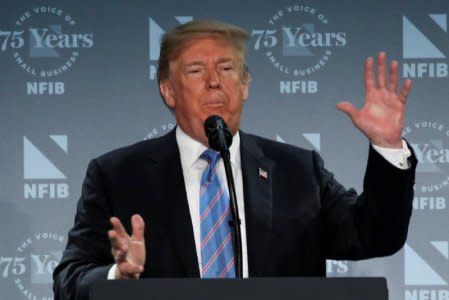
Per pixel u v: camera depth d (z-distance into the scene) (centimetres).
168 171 706
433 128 1020
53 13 1036
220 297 461
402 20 1032
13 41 1030
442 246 1009
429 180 1014
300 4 1036
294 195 706
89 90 1033
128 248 531
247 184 695
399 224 654
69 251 702
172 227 682
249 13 1036
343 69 1032
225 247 672
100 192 713
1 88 1027
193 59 686
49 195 1022
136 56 1038
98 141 1030
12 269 1011
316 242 698
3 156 1020
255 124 1030
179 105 699
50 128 1027
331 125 1030
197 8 1038
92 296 462
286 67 1032
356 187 1026
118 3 1041
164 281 464
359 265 1012
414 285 1009
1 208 1016
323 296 460
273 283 461
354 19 1034
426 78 1025
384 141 632
